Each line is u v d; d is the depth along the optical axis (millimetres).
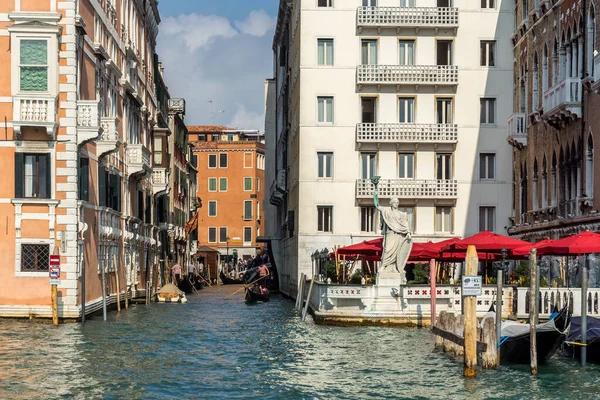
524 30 42094
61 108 30156
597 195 30656
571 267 33969
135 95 44469
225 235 105250
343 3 46938
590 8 31406
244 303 50094
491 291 30234
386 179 46312
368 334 29578
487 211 46781
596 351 22234
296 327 32750
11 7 29922
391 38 46938
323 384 19953
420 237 46375
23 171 30016
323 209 46906
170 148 70375
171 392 18875
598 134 30500
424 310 31562
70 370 21141
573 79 32625
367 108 47125
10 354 23281
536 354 20891
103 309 33594
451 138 46344
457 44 46844
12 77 29688
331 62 46969
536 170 39344
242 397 18484
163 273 60375
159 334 29625
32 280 30281
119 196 39875
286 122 59500
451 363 22859
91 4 33875
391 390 19219
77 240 30578
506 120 46812
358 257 41938
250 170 104750
